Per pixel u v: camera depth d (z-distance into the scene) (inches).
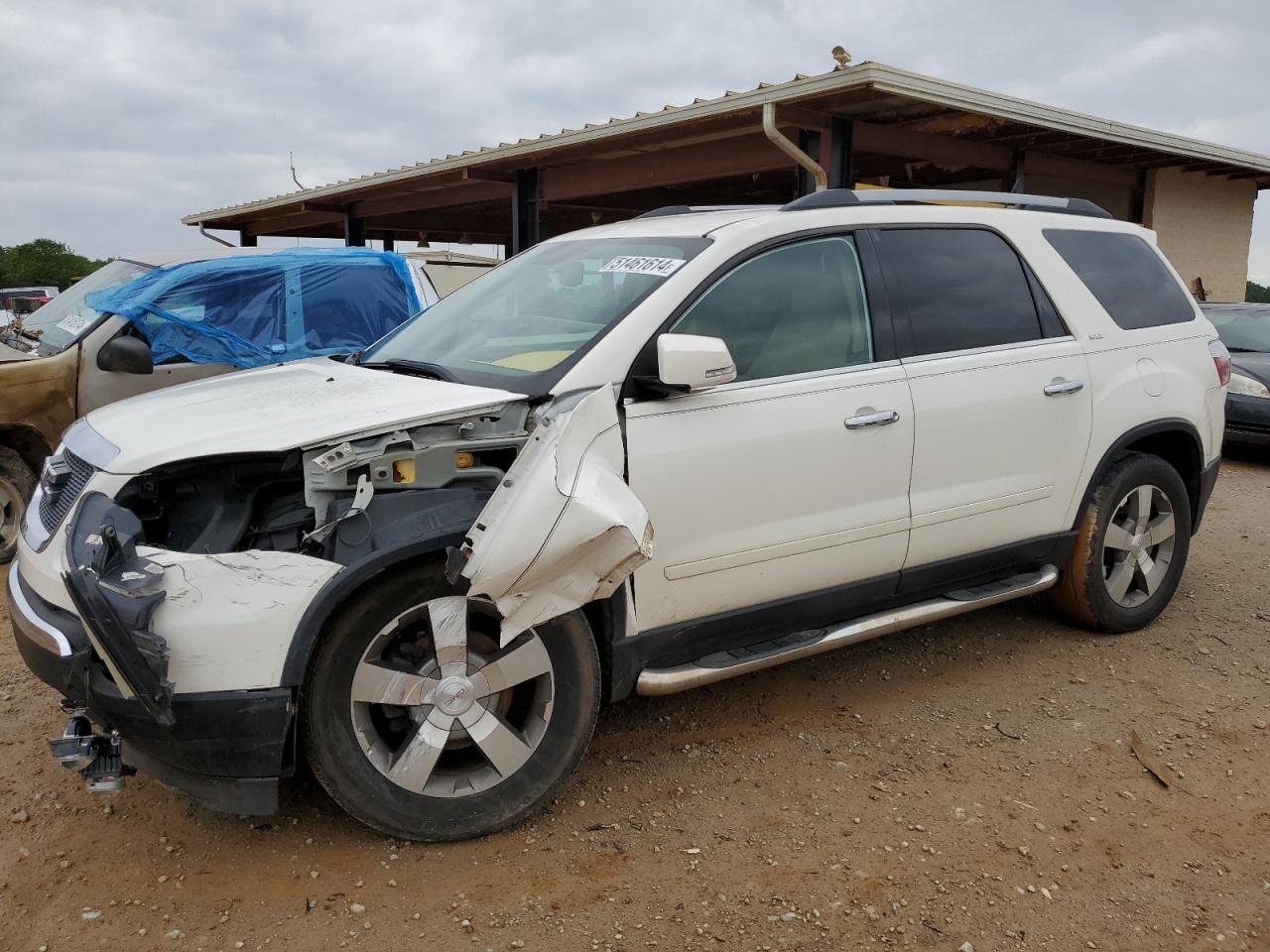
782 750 145.3
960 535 158.2
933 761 142.6
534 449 111.9
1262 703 162.7
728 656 140.6
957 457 155.6
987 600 166.4
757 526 135.7
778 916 108.3
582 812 128.0
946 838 123.3
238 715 105.3
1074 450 171.3
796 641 145.7
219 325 252.1
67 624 106.5
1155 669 175.6
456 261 780.0
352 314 267.9
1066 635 191.0
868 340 150.0
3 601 210.2
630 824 125.3
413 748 116.0
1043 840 123.2
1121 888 114.3
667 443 127.3
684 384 121.6
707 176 436.5
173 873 114.3
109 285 262.8
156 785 133.6
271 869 115.0
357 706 113.3
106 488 111.1
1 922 105.8
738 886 113.4
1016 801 132.0
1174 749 147.1
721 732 150.6
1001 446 160.9
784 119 365.4
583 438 113.4
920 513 151.9
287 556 107.7
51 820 125.1
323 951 101.9
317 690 110.3
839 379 143.9
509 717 126.3
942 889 113.2
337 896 110.2
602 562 111.2
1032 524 169.0
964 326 160.6
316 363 159.6
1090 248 185.0
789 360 141.6
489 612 118.7
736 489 133.0
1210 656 181.6
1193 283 585.6
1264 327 415.8
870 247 153.6
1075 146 449.4
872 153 406.3
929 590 160.4
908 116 380.2
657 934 105.2
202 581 104.8
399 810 116.0
